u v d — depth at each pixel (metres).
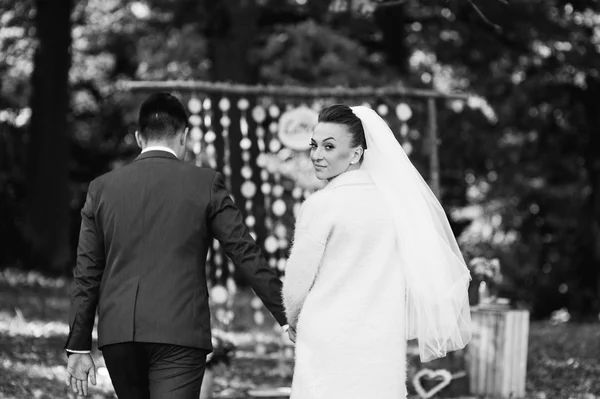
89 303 4.19
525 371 8.05
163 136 4.36
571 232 22.41
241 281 15.91
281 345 9.61
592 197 21.69
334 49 18.20
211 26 17.02
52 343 9.80
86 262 4.20
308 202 4.14
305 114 9.38
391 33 19.36
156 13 23.56
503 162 21.91
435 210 4.38
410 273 4.12
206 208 4.20
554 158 22.00
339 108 4.24
